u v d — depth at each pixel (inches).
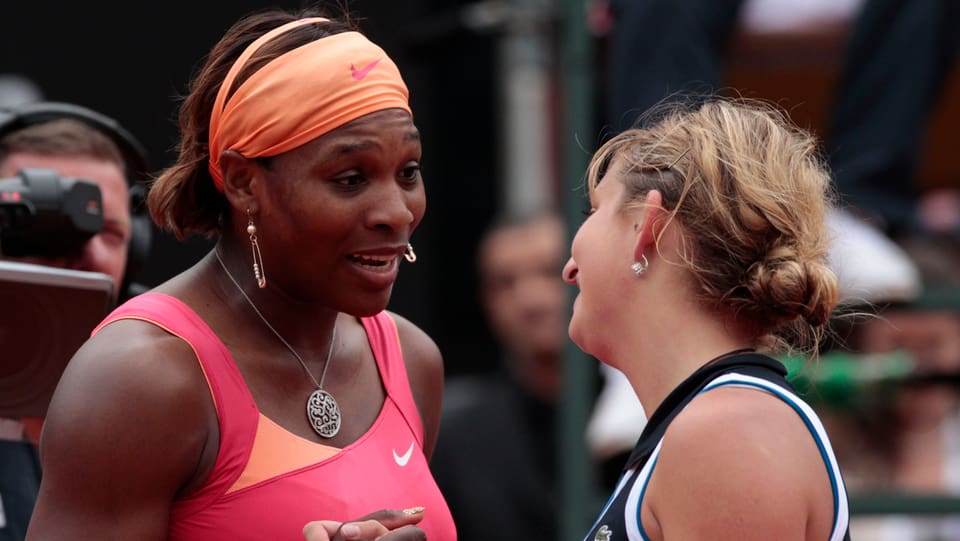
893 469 572.1
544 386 598.2
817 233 276.4
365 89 272.1
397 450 298.8
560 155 636.7
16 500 322.0
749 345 278.4
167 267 673.6
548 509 587.8
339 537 262.4
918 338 566.6
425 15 709.3
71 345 307.7
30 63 692.1
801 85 601.6
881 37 570.3
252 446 273.7
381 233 274.7
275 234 274.8
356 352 305.7
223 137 275.4
